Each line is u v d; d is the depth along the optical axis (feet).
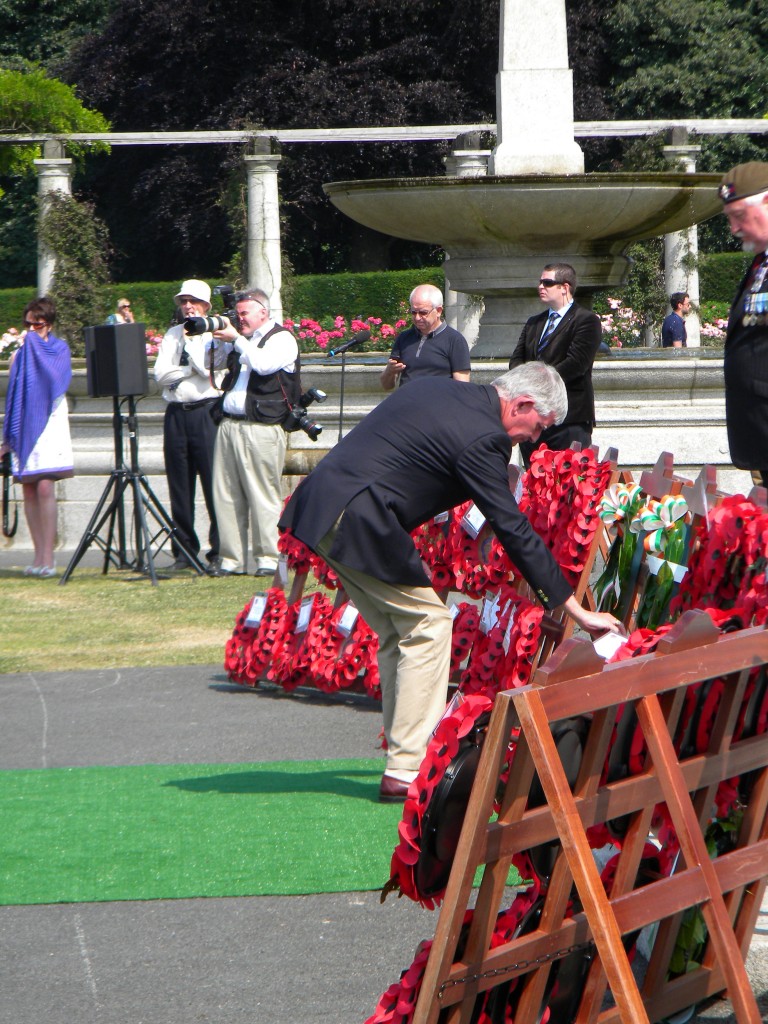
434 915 20.89
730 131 99.30
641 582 23.35
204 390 54.60
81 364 64.49
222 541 54.13
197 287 53.88
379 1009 15.07
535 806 14.79
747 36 172.35
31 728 32.86
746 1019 15.15
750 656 15.64
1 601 49.70
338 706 34.86
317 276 151.64
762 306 23.76
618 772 14.97
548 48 58.39
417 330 49.65
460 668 33.81
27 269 194.59
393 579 25.11
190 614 46.68
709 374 60.95
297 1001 18.01
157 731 32.40
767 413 23.97
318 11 175.52
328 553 25.07
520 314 60.34
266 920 20.70
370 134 103.45
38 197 109.81
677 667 14.80
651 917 14.76
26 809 26.05
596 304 103.19
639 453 60.80
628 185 51.72
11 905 21.27
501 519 22.59
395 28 178.09
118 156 185.88
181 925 20.52
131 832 24.57
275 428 52.90
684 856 15.15
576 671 13.85
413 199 52.80
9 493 64.69
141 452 64.08
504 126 58.85
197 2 171.83
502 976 14.53
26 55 212.23
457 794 14.37
